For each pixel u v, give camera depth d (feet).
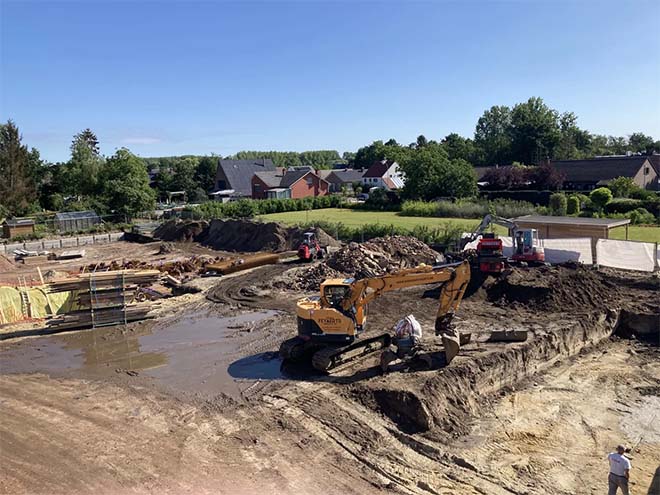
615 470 36.06
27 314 79.36
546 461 42.16
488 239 88.43
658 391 53.98
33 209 232.73
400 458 42.06
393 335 59.16
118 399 52.90
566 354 63.57
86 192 246.06
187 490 37.29
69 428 46.75
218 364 61.82
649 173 222.48
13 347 69.82
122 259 131.85
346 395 51.47
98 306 78.07
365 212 227.61
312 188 304.09
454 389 50.96
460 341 60.18
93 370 61.26
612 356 63.72
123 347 69.10
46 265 127.13
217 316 81.51
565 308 73.41
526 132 337.11
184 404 51.42
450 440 45.14
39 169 276.82
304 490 37.42
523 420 48.67
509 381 56.39
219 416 48.67
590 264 96.27
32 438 44.98
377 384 51.34
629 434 46.21
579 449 43.98
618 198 178.19
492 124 454.40
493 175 229.86
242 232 147.95
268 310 83.61
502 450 43.65
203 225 163.84
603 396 53.26
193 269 116.06
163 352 66.64
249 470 39.81
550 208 169.78
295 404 50.52
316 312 57.82
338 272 98.99
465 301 80.69
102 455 42.04
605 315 70.33
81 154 260.62
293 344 59.31
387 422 47.14
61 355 66.69
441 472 40.24
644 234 130.11
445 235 123.24
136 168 213.87
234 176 324.60
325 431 45.62
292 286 96.22
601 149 395.34
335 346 57.98
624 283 83.71
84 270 114.83
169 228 167.84
